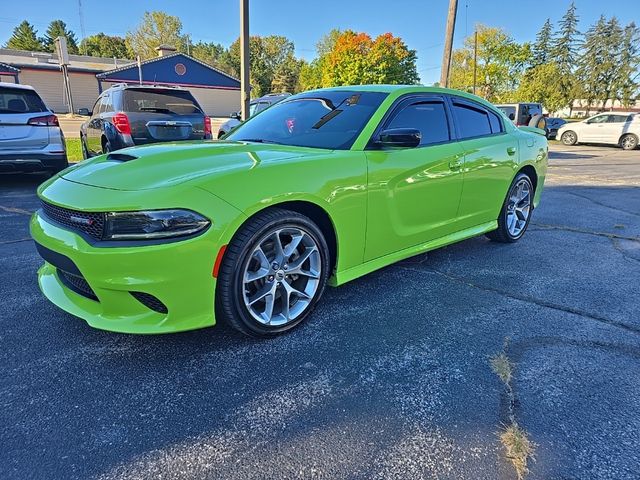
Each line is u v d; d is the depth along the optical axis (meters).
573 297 3.12
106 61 44.09
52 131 6.57
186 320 2.10
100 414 1.83
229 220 2.08
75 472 1.53
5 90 6.25
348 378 2.11
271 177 2.25
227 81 40.31
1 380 2.03
